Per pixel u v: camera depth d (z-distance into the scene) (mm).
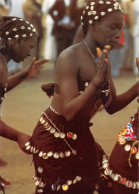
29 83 11180
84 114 3357
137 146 3111
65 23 10500
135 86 3545
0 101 3475
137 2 12859
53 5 10766
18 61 3594
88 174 3447
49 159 3416
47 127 3436
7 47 3529
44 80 11523
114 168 3154
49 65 13016
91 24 3379
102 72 3102
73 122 3393
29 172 5234
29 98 9453
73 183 3410
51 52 13172
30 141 3518
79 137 3420
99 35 3371
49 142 3422
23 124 7324
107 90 3375
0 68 3420
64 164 3406
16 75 3967
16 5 11195
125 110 7969
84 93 3174
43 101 9156
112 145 6098
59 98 3402
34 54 11242
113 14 3330
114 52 12258
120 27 3377
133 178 3125
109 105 3525
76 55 3373
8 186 4801
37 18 11516
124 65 13750
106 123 7238
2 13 10930
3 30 3525
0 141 6305
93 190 3535
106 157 3623
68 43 4145
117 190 3189
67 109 3238
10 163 5465
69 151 3404
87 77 3383
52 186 3424
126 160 3121
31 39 3557
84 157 3432
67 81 3314
